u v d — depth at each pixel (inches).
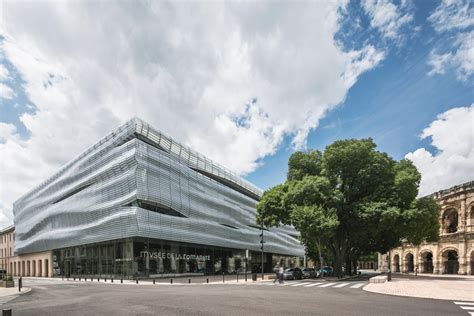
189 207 1989.4
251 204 2694.4
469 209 1937.7
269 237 2815.0
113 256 1737.2
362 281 1181.1
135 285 1195.9
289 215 1450.5
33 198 2812.5
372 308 489.4
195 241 1962.4
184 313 457.4
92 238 1845.5
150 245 1700.3
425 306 509.4
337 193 1362.0
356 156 1386.6
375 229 1332.4
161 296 705.6
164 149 1961.1
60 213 2257.6
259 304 544.7
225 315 436.5
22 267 2883.9
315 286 954.7
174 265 1828.2
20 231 2957.7
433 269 2203.5
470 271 1870.1
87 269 1937.7
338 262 1529.3
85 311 498.3
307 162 1600.6
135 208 1624.0
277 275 1141.7
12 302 661.3
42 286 1199.6
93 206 1905.8
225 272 2251.5
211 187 2257.6
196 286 1077.1
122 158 1754.4
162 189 1800.0
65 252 2190.0
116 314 460.1
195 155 2191.2
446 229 2128.4
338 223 1253.7
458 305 520.7
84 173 2075.5
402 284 920.3
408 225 1263.5
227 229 2295.8
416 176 1342.3
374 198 1354.6
